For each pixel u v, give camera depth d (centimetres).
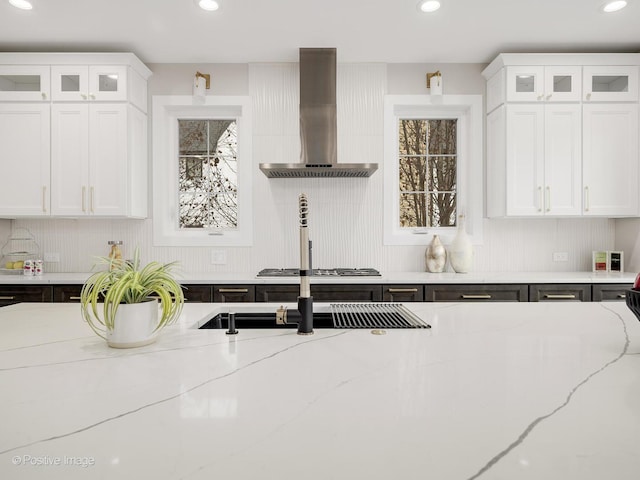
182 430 59
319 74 309
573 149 305
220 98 336
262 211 338
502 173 310
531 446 54
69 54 298
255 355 96
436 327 124
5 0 244
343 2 248
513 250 340
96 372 84
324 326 165
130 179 305
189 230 348
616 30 285
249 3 248
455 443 55
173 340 110
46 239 336
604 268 328
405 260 340
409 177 355
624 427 59
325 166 289
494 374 82
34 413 64
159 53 319
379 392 73
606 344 104
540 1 248
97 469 49
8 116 300
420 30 284
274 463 50
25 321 136
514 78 304
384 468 49
